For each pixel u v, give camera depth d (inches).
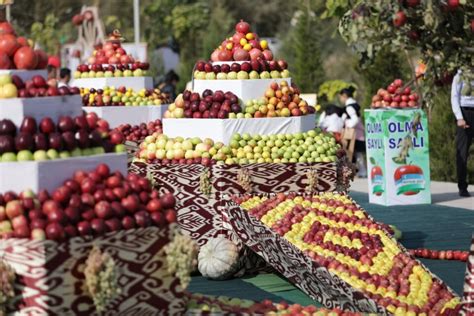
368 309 285.6
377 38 221.6
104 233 221.0
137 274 225.5
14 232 218.5
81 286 218.4
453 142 677.9
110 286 215.2
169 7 1407.5
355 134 702.5
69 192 224.8
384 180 558.9
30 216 219.5
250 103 410.6
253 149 399.2
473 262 249.6
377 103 580.1
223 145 398.0
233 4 1733.5
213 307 239.5
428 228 475.8
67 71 696.4
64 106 241.4
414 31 222.4
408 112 552.7
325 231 343.9
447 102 679.7
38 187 226.1
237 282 362.9
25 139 228.5
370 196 573.0
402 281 294.5
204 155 392.2
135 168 398.0
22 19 1467.8
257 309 246.8
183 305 231.9
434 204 559.5
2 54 243.9
